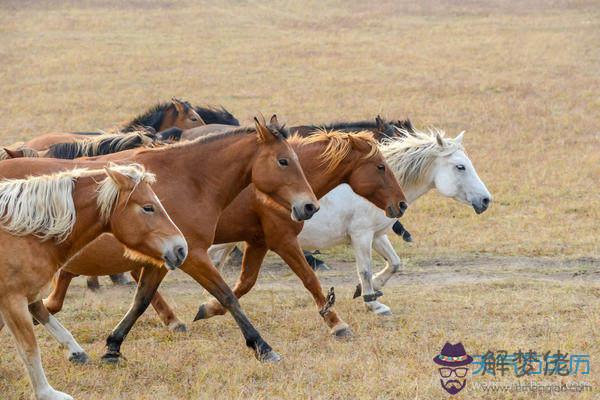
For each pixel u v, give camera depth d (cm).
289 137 1210
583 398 944
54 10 5759
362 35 4972
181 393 970
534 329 1194
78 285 1548
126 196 890
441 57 4288
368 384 983
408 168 1379
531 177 2291
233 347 1148
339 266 1656
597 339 1141
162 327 1261
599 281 1487
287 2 6303
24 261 867
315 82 3778
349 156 1186
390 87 3638
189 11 5850
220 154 1087
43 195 873
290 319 1277
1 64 4147
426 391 964
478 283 1477
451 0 6159
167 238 896
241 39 4891
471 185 1380
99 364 1073
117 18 5522
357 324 1252
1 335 1205
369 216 1312
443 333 1185
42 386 896
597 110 3178
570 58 4150
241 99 3472
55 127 3039
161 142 1261
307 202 1064
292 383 991
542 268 1581
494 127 2953
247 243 1229
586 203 2031
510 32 4894
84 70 4047
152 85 3747
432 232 1842
